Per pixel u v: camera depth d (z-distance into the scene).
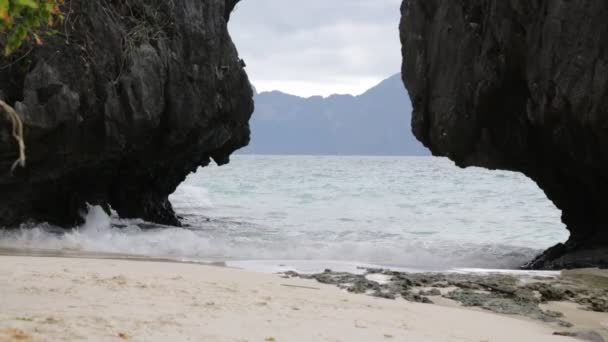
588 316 9.49
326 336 5.96
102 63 17.48
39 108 16.02
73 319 5.59
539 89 16.12
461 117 18.70
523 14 16.33
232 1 22.92
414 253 16.75
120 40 17.89
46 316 5.65
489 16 17.53
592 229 18.14
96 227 18.47
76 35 17.11
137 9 18.69
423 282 11.31
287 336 5.77
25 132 15.88
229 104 21.23
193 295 7.74
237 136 22.83
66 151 16.95
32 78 16.20
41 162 16.75
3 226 16.38
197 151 21.39
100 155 17.77
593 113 14.96
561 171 18.31
